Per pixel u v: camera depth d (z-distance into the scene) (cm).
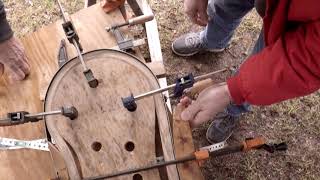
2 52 104
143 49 156
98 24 121
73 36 99
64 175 95
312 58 71
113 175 92
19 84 113
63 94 99
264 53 79
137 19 118
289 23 77
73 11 189
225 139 158
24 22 187
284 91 79
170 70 174
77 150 96
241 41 181
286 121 166
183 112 98
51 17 188
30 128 108
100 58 102
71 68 101
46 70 115
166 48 179
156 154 98
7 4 190
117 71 101
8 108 111
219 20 136
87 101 99
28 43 119
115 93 99
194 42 168
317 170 158
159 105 98
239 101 86
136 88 99
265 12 79
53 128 97
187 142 101
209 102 89
